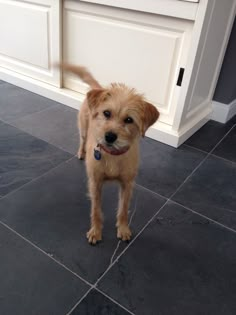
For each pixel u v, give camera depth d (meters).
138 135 0.58
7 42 1.31
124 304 0.51
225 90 1.16
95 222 0.63
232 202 0.78
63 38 1.16
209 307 0.52
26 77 1.31
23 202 0.71
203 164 0.93
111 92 0.55
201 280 0.57
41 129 1.02
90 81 0.77
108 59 1.08
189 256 0.61
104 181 0.64
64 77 1.23
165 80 0.99
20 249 0.59
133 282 0.55
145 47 0.98
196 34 0.84
